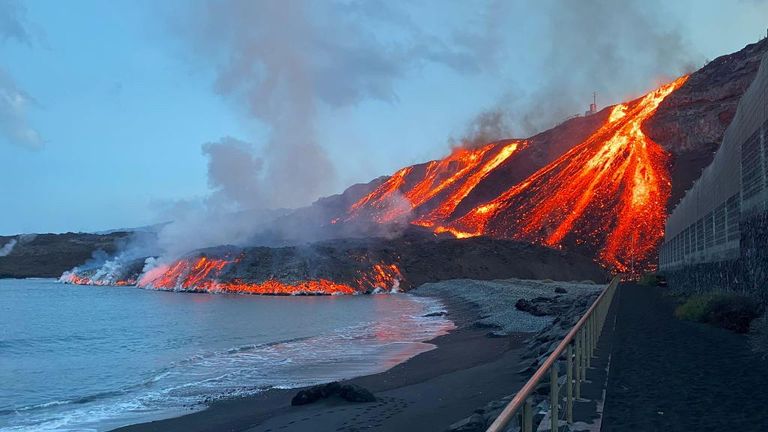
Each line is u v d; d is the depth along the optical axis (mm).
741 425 8211
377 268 144250
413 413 15828
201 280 148625
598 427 7812
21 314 80062
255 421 17172
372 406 17500
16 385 28016
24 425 18734
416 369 25625
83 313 81000
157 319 69750
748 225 23656
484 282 107750
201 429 16875
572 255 175250
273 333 50125
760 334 16344
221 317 71062
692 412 8914
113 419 19156
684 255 46375
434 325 49562
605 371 11648
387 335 42719
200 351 38969
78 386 27234
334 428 15039
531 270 156500
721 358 13961
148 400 21969
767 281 20375
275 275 141375
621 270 182250
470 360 26734
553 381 6387
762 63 21516
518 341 32688
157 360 35781
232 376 26797
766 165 20812
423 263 151875
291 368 28266
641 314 26484
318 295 129000
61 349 44094
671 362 13375
